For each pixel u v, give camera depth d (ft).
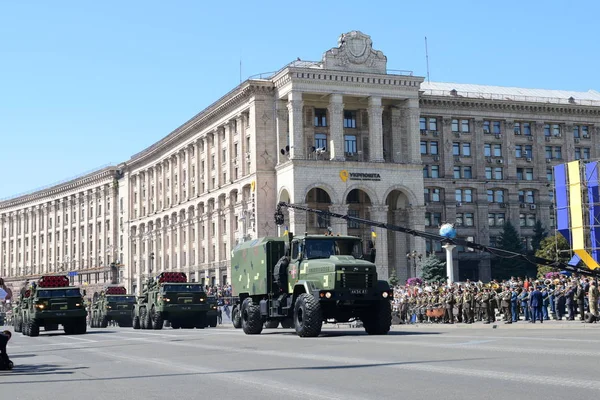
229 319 202.18
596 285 104.58
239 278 113.91
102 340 108.68
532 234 328.70
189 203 350.43
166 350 76.74
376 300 90.94
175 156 373.81
